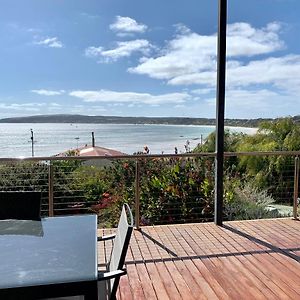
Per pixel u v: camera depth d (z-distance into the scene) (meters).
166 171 5.08
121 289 2.85
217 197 4.46
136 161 4.33
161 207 4.92
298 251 3.63
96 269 1.62
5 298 1.46
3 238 2.00
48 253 1.79
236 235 4.11
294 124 9.01
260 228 4.36
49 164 4.17
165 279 3.03
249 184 5.89
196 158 5.15
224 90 4.28
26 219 2.40
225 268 3.24
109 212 4.84
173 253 3.58
